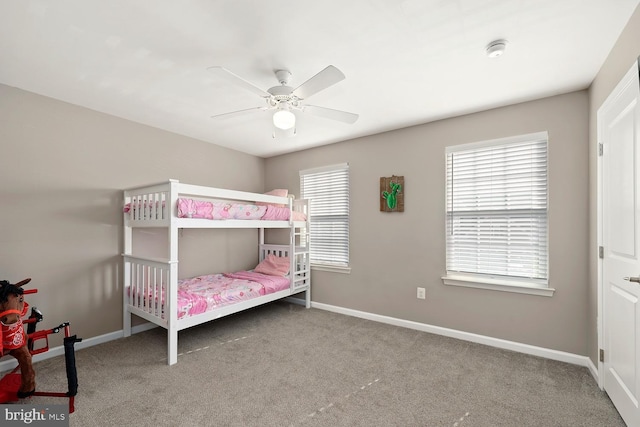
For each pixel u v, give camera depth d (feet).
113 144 9.98
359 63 6.81
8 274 7.97
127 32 5.70
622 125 5.79
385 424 5.78
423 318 10.70
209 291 10.03
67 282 8.98
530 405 6.34
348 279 12.62
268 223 11.57
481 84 7.79
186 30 5.64
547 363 8.19
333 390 6.91
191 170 12.29
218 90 8.18
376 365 8.09
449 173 10.32
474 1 4.90
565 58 6.56
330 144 13.28
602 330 6.88
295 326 11.15
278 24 5.46
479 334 9.61
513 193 9.18
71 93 8.38
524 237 9.02
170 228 8.45
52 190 8.70
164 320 8.50
